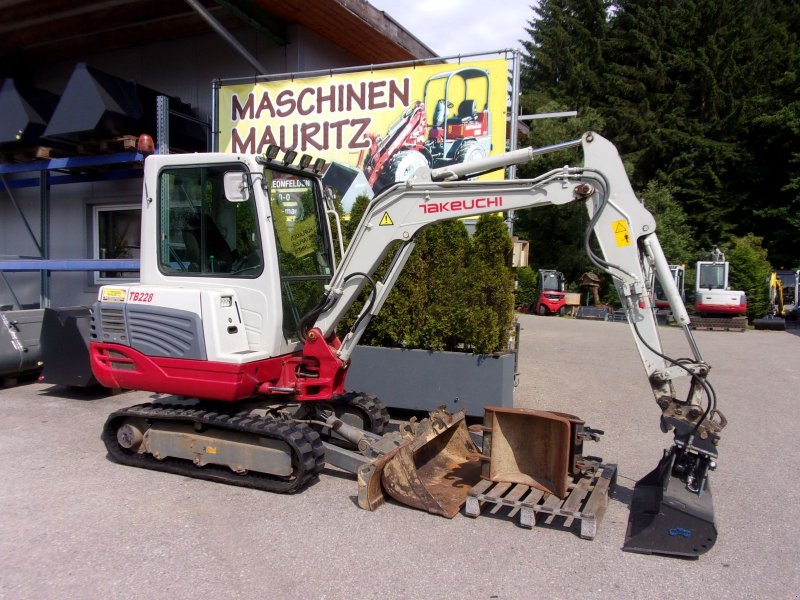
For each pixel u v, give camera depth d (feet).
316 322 17.35
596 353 42.93
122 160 29.07
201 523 13.80
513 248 23.30
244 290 16.74
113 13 32.07
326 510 14.69
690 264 98.37
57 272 36.58
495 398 21.67
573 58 123.24
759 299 82.48
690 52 112.47
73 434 20.42
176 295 16.30
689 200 107.76
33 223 37.27
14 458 18.02
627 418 24.59
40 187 35.47
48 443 19.44
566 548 13.07
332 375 16.96
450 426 16.92
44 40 35.58
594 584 11.63
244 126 29.81
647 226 14.57
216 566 11.90
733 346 50.42
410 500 14.74
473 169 16.05
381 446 16.10
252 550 12.59
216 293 16.06
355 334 17.20
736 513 15.39
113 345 17.17
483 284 21.98
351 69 27.73
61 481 16.24
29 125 29.68
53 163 30.27
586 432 16.96
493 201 15.55
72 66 38.42
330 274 19.74
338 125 28.22
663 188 101.71
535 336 54.75
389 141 27.48
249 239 16.67
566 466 14.06
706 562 12.67
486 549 12.90
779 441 22.03
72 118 27.84
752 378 34.88
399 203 16.38
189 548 12.60
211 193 17.07
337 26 31.32
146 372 16.71
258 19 29.60
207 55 34.17
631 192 14.58
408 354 22.49
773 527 14.56
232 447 15.94
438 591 11.19
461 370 21.97
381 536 13.37
